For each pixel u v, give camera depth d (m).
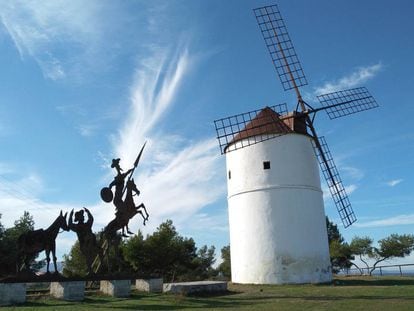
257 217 28.72
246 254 28.77
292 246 27.88
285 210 28.42
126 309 15.58
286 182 28.88
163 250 40.62
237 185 30.17
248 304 16.89
